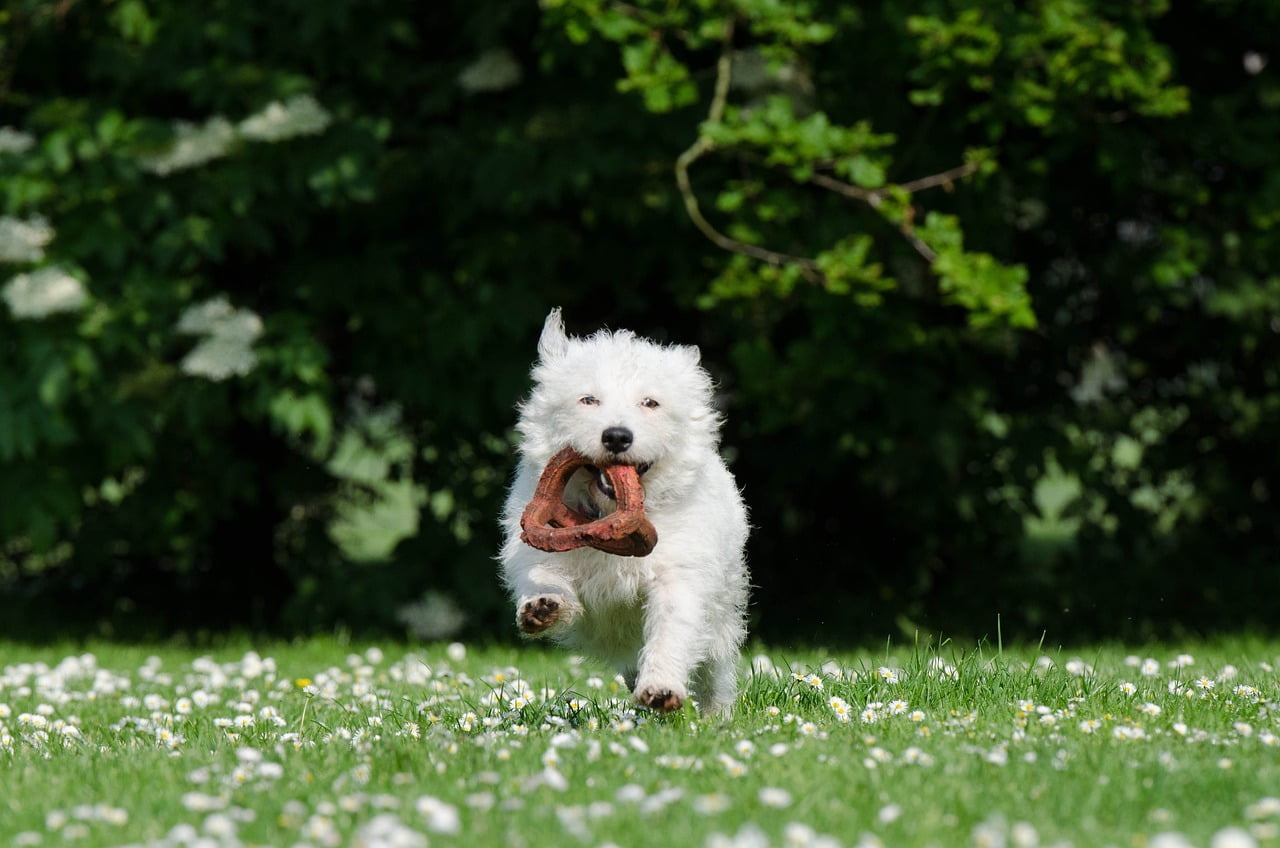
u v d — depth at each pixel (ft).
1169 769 17.94
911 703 24.67
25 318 41.73
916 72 42.55
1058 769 18.15
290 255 48.29
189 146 41.88
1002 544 50.98
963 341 46.60
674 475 23.12
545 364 24.75
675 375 23.58
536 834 15.17
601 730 21.99
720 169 44.70
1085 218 49.98
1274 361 49.98
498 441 49.08
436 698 27.84
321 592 48.32
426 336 45.73
